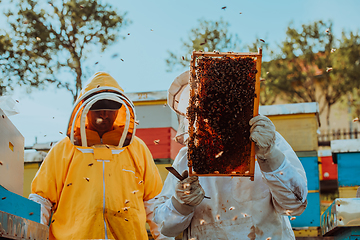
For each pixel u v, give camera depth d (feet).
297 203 8.26
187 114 8.00
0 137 7.32
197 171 8.05
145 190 14.32
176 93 10.61
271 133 7.68
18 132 8.36
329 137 69.41
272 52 58.70
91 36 36.63
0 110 7.46
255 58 7.74
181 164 9.56
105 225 12.80
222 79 7.63
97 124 13.94
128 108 13.91
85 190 13.10
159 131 19.95
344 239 8.82
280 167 7.97
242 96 7.72
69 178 13.26
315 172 20.02
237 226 8.57
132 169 13.89
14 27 35.96
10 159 7.81
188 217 8.72
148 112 20.17
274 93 58.65
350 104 61.82
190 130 7.89
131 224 13.14
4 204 6.51
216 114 7.79
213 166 8.02
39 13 36.19
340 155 20.86
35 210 7.64
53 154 13.70
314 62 58.18
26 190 19.65
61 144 13.94
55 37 36.27
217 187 8.88
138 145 14.58
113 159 13.67
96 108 13.89
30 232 7.06
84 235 12.53
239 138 7.86
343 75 59.00
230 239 8.50
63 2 36.42
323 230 9.82
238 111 7.69
